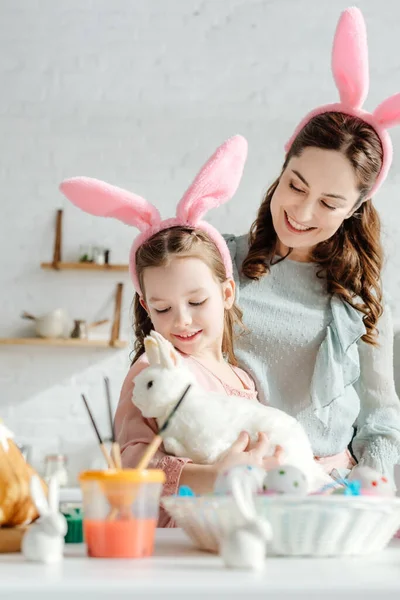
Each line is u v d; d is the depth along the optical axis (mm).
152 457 1113
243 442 1052
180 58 4211
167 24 4230
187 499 801
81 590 609
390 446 1598
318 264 1630
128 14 4238
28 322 4090
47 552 757
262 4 4234
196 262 1290
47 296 4105
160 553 842
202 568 721
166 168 4152
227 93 4184
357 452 1647
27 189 4156
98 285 4121
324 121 1500
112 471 804
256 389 1540
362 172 1487
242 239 1700
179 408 1074
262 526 726
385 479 961
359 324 1590
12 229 4133
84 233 4145
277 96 4176
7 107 4188
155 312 1304
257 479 859
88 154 4160
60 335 4004
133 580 639
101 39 4227
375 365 1680
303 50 4203
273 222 1549
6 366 4039
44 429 3984
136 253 1374
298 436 1097
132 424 1212
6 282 4105
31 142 4172
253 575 677
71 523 1007
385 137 1533
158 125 4176
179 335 1289
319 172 1458
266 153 4129
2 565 740
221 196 1398
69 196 1370
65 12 4242
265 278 1626
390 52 4152
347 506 789
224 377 1396
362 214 1645
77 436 3980
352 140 1475
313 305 1612
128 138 4172
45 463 3693
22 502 868
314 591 620
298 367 1567
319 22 4215
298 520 792
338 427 1572
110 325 4098
